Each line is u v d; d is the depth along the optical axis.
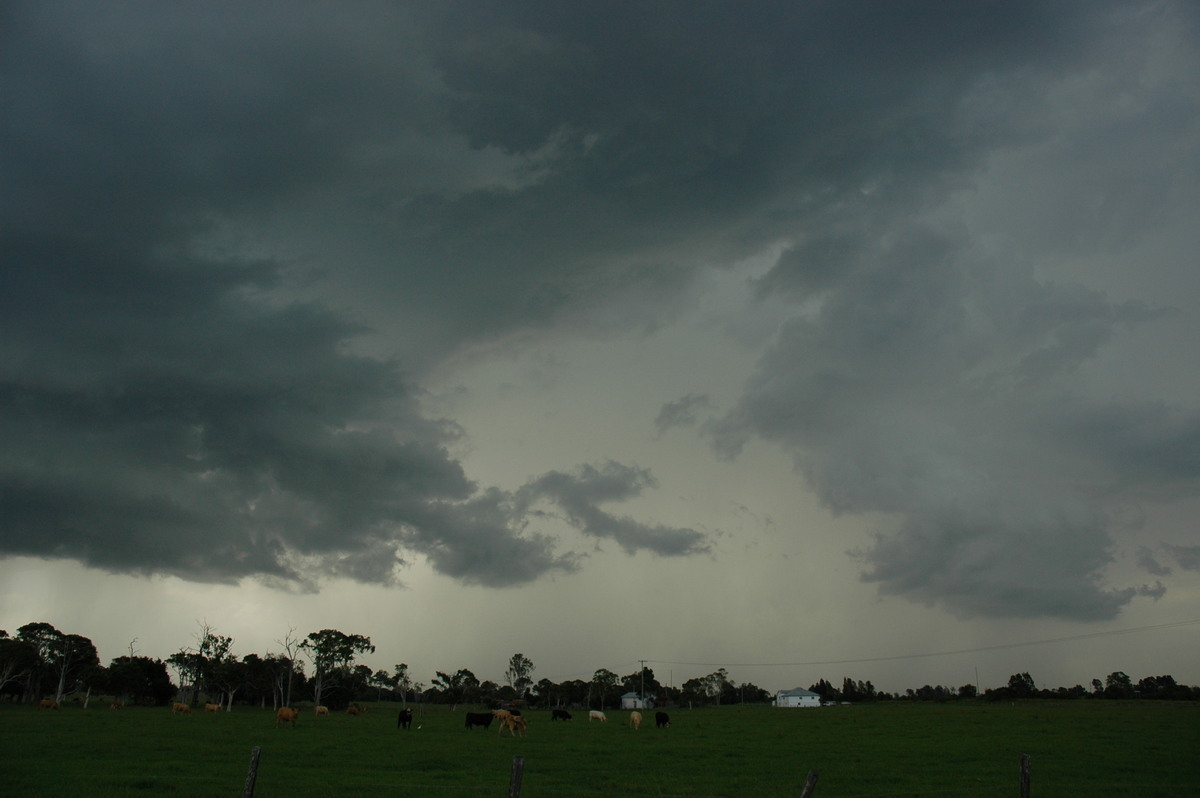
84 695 153.88
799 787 32.66
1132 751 49.31
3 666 133.75
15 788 29.23
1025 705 149.88
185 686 152.00
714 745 53.03
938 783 34.44
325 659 159.88
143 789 29.34
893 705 167.62
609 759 43.19
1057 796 30.89
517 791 16.88
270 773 34.75
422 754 44.25
